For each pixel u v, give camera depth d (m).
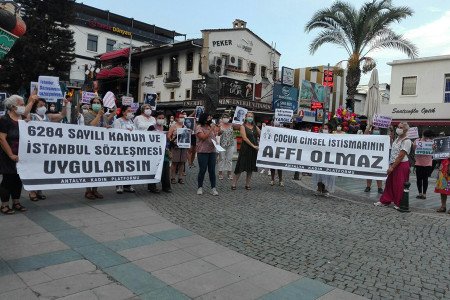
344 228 5.84
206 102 15.56
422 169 9.59
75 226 5.18
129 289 3.37
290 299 3.36
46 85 6.77
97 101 6.91
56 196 6.99
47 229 4.96
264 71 34.22
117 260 4.04
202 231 5.31
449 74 24.73
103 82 39.72
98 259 4.03
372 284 3.78
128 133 7.16
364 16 22.33
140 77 35.97
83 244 4.48
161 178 8.00
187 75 30.77
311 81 36.91
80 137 6.43
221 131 10.70
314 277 3.88
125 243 4.61
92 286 3.38
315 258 4.45
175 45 30.31
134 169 7.28
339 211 7.04
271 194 8.46
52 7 27.41
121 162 7.06
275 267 4.11
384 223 6.31
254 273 3.91
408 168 7.56
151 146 7.55
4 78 26.72
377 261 4.45
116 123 7.34
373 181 12.70
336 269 4.13
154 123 8.40
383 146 8.12
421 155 9.60
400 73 26.84
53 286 3.33
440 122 24.27
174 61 32.38
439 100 25.14
